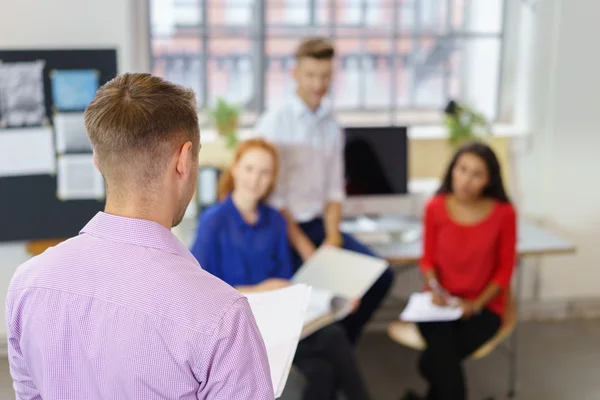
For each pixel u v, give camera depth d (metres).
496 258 2.92
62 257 0.97
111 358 0.92
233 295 0.94
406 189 3.48
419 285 3.92
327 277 2.70
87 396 0.95
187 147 0.99
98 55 3.25
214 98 3.86
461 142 3.68
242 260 2.63
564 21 3.71
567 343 3.78
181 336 0.90
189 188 1.02
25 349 0.99
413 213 3.76
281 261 2.75
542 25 3.74
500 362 3.58
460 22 3.98
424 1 3.94
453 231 2.90
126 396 0.93
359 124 3.91
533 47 3.78
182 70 3.79
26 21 3.20
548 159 3.86
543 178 3.90
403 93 4.03
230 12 3.79
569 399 3.22
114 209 0.98
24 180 3.29
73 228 3.38
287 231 2.86
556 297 4.04
